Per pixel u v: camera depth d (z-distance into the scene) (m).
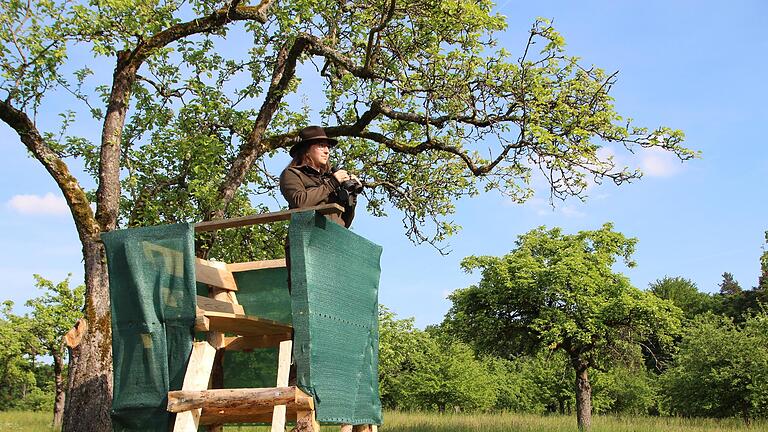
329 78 13.41
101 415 9.73
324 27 12.81
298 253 4.65
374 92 11.87
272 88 12.95
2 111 10.24
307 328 4.58
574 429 26.17
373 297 5.50
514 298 26.42
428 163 14.06
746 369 29.83
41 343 32.16
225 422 5.82
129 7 9.83
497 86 11.24
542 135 10.37
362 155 14.15
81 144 13.27
